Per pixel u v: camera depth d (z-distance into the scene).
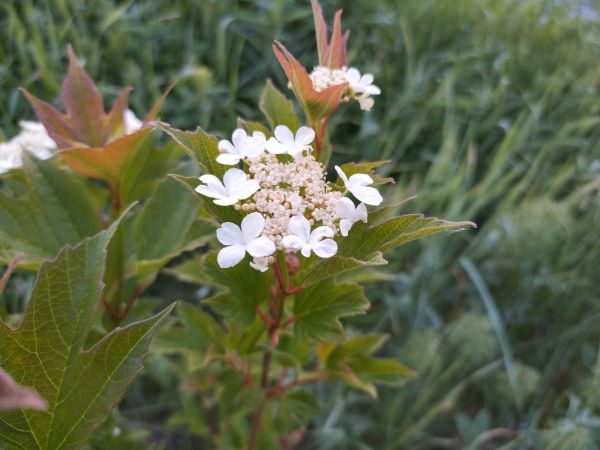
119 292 0.24
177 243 0.23
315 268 0.16
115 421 0.25
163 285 0.42
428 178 0.44
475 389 0.42
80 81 0.22
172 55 0.50
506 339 0.40
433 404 0.40
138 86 0.45
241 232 0.15
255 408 0.23
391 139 0.46
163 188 0.23
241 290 0.20
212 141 0.17
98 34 0.47
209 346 0.24
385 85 0.52
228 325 0.23
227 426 0.31
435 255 0.42
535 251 0.43
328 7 0.54
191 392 0.35
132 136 0.20
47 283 0.14
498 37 0.61
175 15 0.48
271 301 0.21
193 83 0.45
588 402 0.36
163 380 0.35
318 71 0.19
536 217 0.43
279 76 0.48
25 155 0.22
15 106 0.39
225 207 0.17
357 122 0.49
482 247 0.44
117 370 0.14
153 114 0.21
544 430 0.37
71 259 0.14
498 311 0.45
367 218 0.17
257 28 0.50
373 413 0.41
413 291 0.42
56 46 0.42
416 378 0.40
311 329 0.20
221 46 0.46
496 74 0.57
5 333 0.14
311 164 0.17
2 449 0.14
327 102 0.18
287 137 0.17
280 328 0.21
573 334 0.43
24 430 0.14
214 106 0.45
